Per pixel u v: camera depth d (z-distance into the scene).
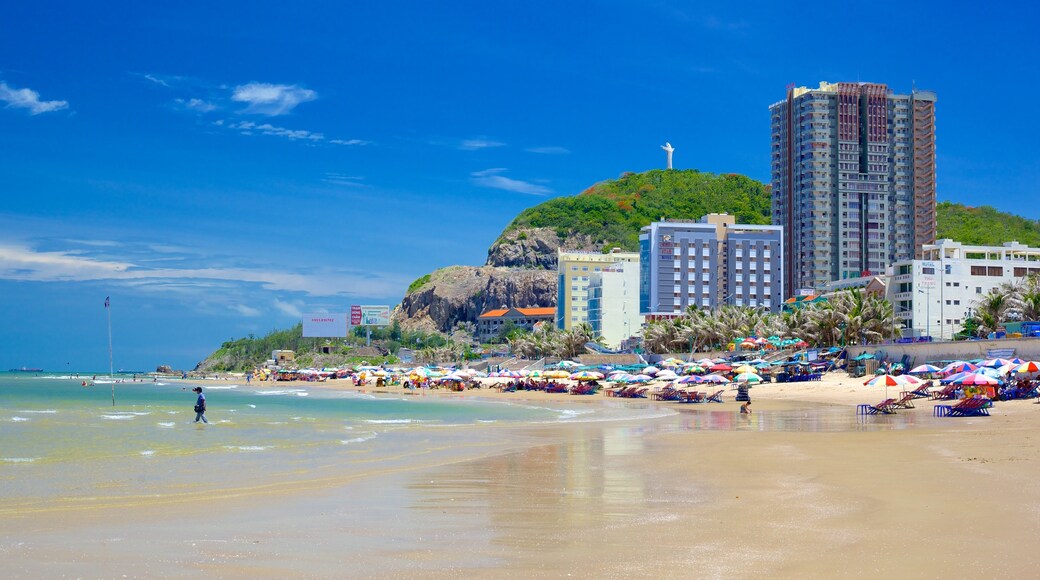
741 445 39.84
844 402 88.62
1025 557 14.88
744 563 14.95
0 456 37.56
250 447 42.06
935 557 14.97
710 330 159.25
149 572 15.09
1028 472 25.80
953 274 156.88
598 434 50.16
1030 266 158.75
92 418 69.06
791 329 136.62
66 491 26.33
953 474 25.86
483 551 16.47
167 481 28.78
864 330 124.38
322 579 14.48
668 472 29.72
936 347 96.81
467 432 52.88
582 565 15.11
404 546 17.11
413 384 161.25
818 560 15.01
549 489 25.70
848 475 26.97
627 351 198.25
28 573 15.05
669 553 15.92
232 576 14.76
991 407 58.62
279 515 21.19
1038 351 83.88
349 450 40.53
